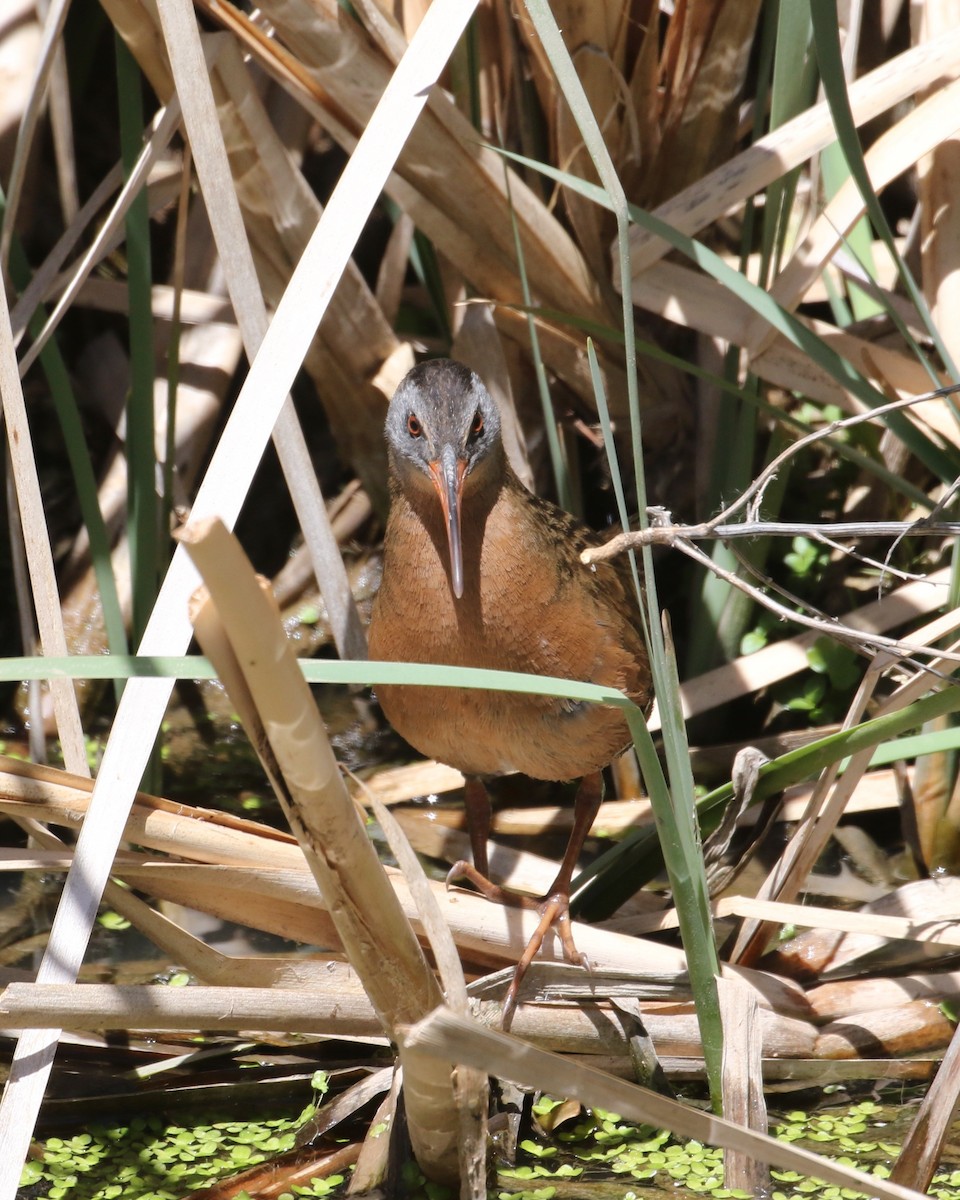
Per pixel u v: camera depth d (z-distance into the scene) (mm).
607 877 7887
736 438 9109
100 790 5750
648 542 5824
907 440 8062
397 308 10516
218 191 6902
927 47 8094
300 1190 6246
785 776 7184
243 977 6586
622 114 9125
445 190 8906
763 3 10023
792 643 9438
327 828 4754
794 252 8586
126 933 8367
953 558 8164
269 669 4230
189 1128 6684
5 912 8531
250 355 7078
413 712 7281
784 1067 6949
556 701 7094
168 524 8656
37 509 6812
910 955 7684
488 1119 6461
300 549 11086
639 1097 4762
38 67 7988
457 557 6707
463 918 7105
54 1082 6844
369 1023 6559
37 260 11461
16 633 10602
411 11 9180
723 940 7941
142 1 8055
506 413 9695
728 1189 6195
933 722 8305
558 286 9375
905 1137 6363
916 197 10586
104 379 11070
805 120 8117
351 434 10578
